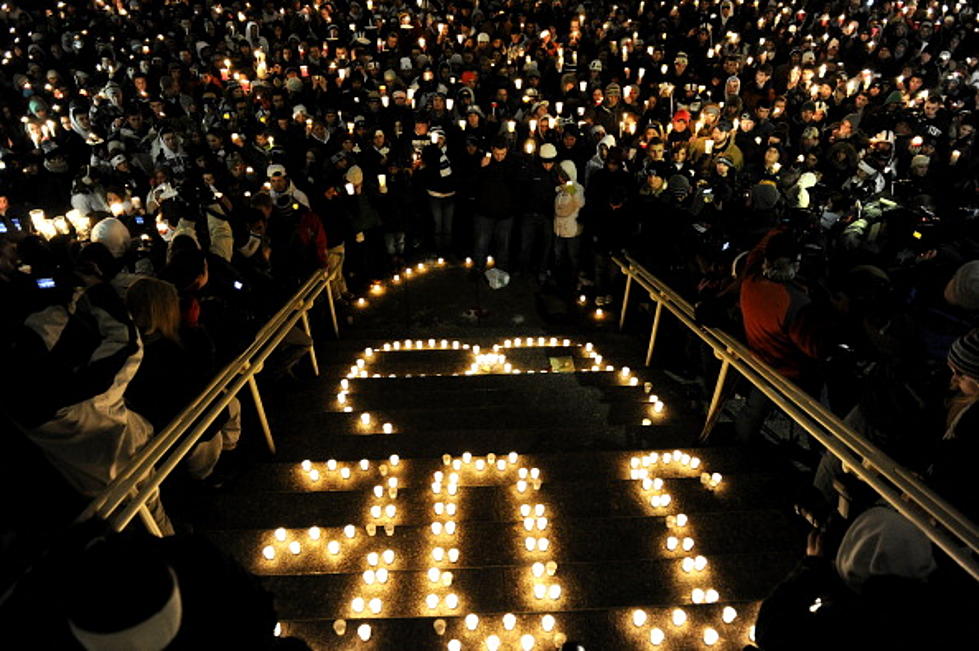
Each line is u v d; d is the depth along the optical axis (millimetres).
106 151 10859
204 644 1589
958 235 6387
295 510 4484
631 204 8367
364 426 5891
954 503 3055
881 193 8852
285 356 6348
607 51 16016
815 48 17078
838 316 4152
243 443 5473
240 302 5805
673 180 7730
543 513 4500
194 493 4617
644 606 3670
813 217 8367
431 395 6465
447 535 4211
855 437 3465
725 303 5176
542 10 19109
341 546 4125
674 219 7664
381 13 18562
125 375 3191
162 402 3953
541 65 15914
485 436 5562
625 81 15125
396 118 11773
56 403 2850
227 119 11148
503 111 12633
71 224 7859
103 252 4516
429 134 10156
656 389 6688
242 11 18453
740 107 12500
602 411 6156
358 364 7426
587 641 3434
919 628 2027
